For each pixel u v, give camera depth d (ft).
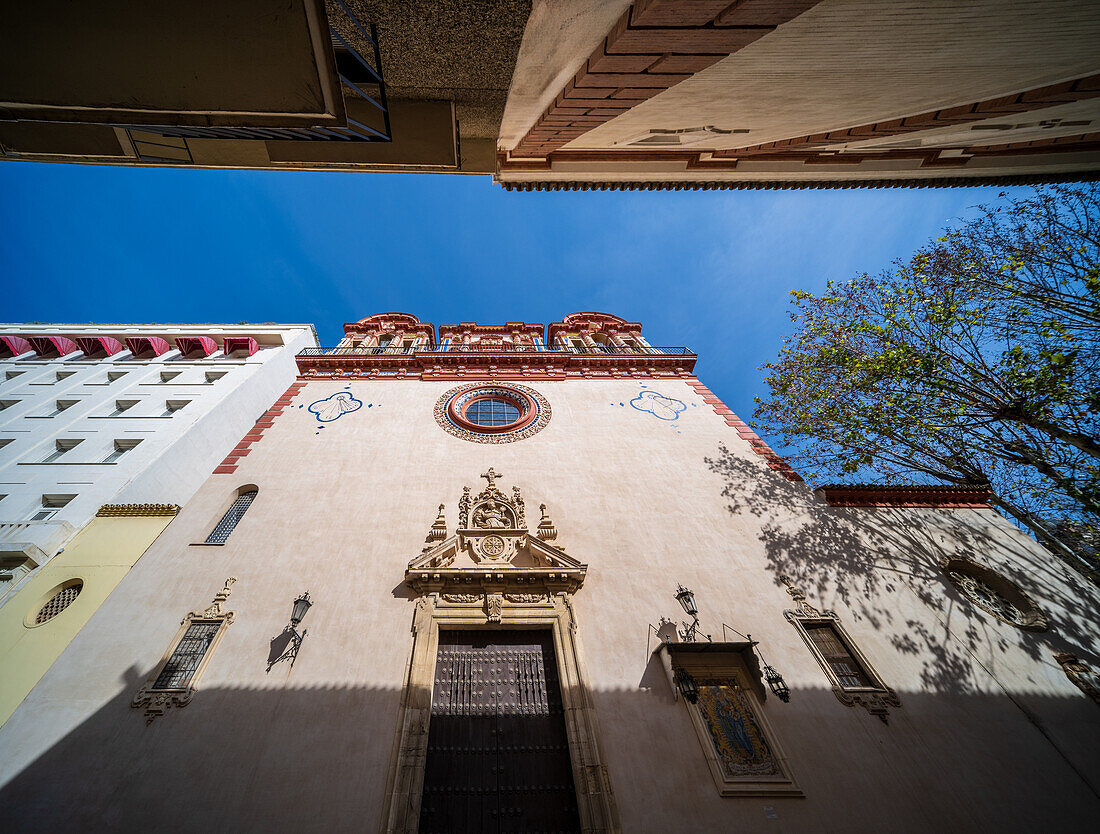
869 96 20.31
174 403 65.51
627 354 66.18
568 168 31.42
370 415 52.37
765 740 26.53
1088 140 31.89
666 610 33.22
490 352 64.85
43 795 22.34
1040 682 29.76
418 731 25.64
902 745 26.43
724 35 14.24
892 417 43.47
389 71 18.12
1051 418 34.30
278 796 22.88
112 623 29.91
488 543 37.14
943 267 43.16
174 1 11.77
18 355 77.82
